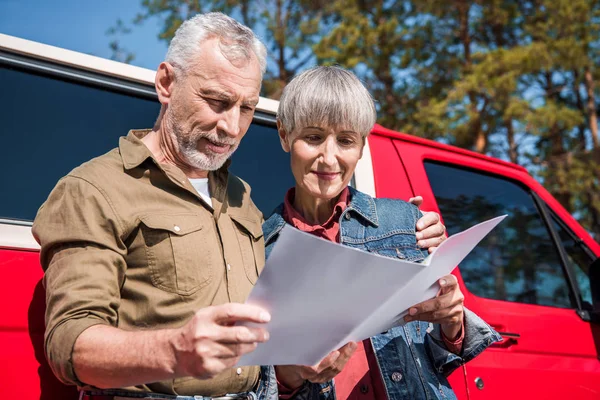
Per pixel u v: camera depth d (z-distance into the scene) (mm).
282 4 16141
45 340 1262
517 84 14773
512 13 15930
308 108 1666
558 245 2848
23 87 1871
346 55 14914
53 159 1846
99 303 1274
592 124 16609
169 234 1418
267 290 1133
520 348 2389
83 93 1978
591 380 2486
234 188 1708
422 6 15539
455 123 14484
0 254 1611
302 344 1277
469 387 2172
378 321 1373
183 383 1380
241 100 1539
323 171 1711
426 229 1811
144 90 2088
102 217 1366
